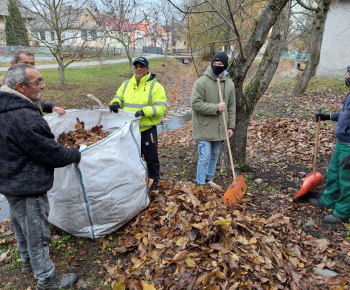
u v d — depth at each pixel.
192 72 22.72
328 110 8.13
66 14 12.88
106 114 3.63
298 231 3.11
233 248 2.57
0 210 4.27
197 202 3.19
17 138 2.01
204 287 2.30
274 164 4.94
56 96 11.46
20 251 2.60
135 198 3.07
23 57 2.78
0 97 2.01
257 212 3.55
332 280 2.45
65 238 3.04
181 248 2.64
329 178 3.48
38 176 2.17
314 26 10.12
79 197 2.72
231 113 3.82
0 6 18.47
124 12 16.42
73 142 3.13
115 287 2.37
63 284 2.47
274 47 4.21
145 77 3.54
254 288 2.29
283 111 8.72
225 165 4.78
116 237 3.10
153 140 3.73
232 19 3.34
